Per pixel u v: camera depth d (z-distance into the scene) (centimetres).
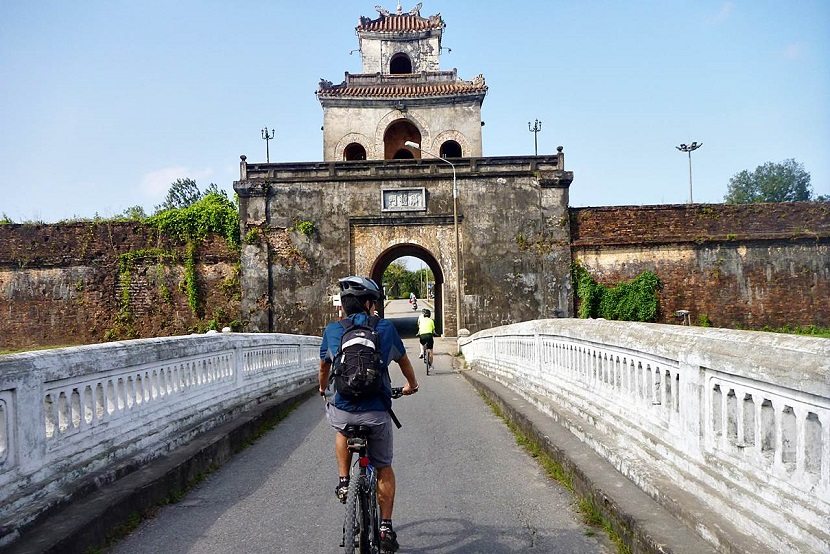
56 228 3077
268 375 1221
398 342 482
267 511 574
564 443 682
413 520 548
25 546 402
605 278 3141
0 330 3039
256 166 3142
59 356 506
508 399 1050
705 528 385
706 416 433
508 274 3128
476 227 3142
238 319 3105
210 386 880
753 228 3142
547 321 966
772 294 3120
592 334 702
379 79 3709
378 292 502
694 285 3125
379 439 458
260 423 956
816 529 310
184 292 3097
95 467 543
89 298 3066
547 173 3127
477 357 1942
